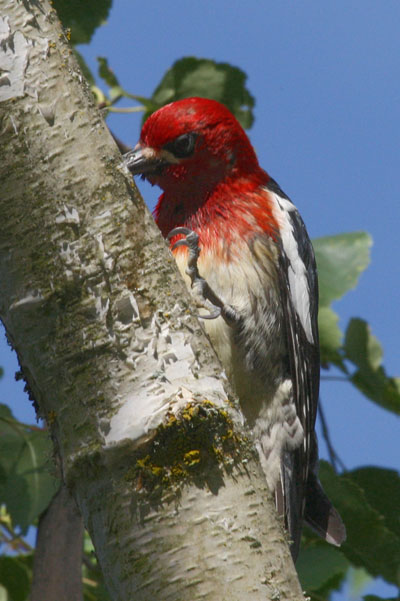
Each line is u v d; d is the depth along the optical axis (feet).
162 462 13.53
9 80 14.55
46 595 22.35
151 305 14.32
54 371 14.05
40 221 14.23
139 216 14.67
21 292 14.21
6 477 24.27
